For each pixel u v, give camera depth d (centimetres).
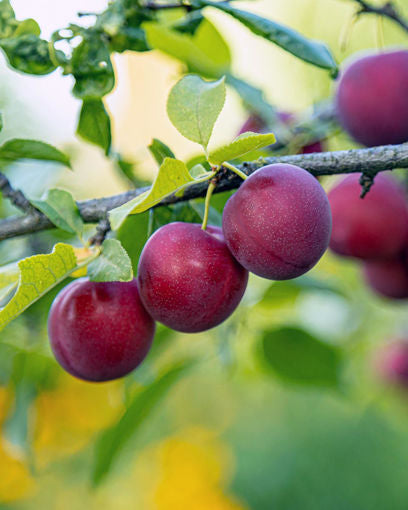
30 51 42
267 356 52
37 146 43
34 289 38
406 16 73
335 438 98
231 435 100
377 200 48
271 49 78
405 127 47
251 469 95
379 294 53
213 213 44
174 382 49
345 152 39
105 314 40
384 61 47
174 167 35
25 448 50
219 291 38
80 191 62
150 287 38
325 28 80
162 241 39
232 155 36
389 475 95
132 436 49
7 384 51
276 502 92
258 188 37
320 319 68
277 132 50
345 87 47
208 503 84
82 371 41
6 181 42
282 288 52
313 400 100
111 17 43
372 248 48
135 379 50
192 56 49
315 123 51
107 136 44
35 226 42
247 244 38
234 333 52
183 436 91
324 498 92
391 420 98
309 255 38
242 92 49
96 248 40
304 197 37
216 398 99
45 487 79
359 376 75
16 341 51
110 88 43
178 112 38
